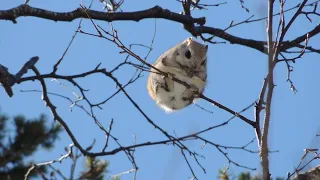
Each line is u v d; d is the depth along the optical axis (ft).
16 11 44.42
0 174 42.88
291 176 37.78
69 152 38.91
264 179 32.12
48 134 44.73
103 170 40.27
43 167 43.73
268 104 32.89
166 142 39.40
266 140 32.60
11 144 43.62
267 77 34.83
